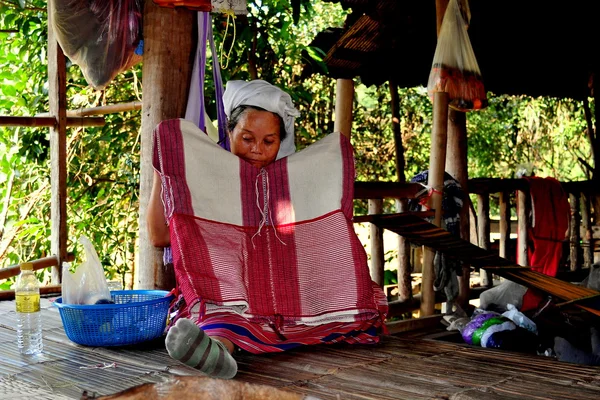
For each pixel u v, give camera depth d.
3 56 5.41
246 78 5.23
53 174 3.97
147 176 3.06
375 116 8.62
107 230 5.97
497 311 4.38
